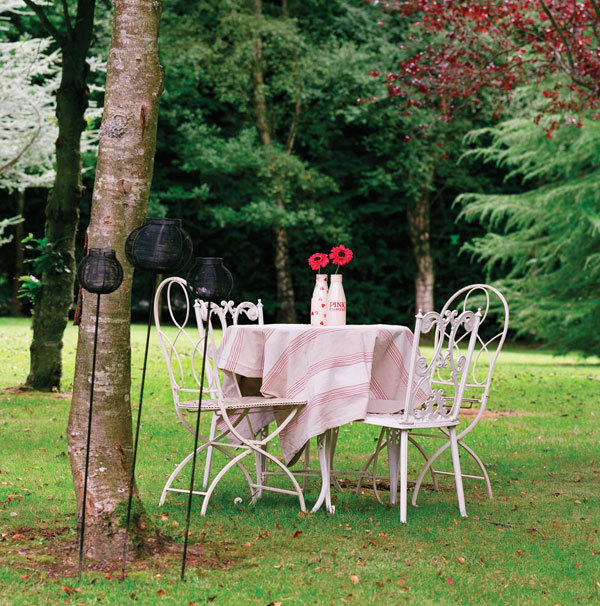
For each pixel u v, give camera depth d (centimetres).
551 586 382
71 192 1010
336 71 2203
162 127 2511
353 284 2769
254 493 558
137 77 412
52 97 1485
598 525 494
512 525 491
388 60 2177
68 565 394
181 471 622
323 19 2492
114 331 411
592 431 859
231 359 542
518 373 1488
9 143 1486
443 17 1088
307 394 520
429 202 2714
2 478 577
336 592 363
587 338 1817
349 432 820
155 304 527
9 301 2761
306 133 2558
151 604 342
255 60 2312
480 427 870
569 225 1861
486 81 1099
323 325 584
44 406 916
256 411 562
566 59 1107
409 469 659
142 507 420
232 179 2458
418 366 505
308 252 2759
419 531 472
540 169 1964
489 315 2725
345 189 2720
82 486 408
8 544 425
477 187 2655
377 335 534
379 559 415
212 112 2619
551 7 1058
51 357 1031
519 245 2009
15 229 2631
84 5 977
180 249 387
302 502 512
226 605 344
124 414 416
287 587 367
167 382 1159
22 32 2055
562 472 650
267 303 2753
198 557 410
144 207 420
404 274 2809
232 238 2702
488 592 370
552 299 1930
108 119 412
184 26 2191
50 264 1009
